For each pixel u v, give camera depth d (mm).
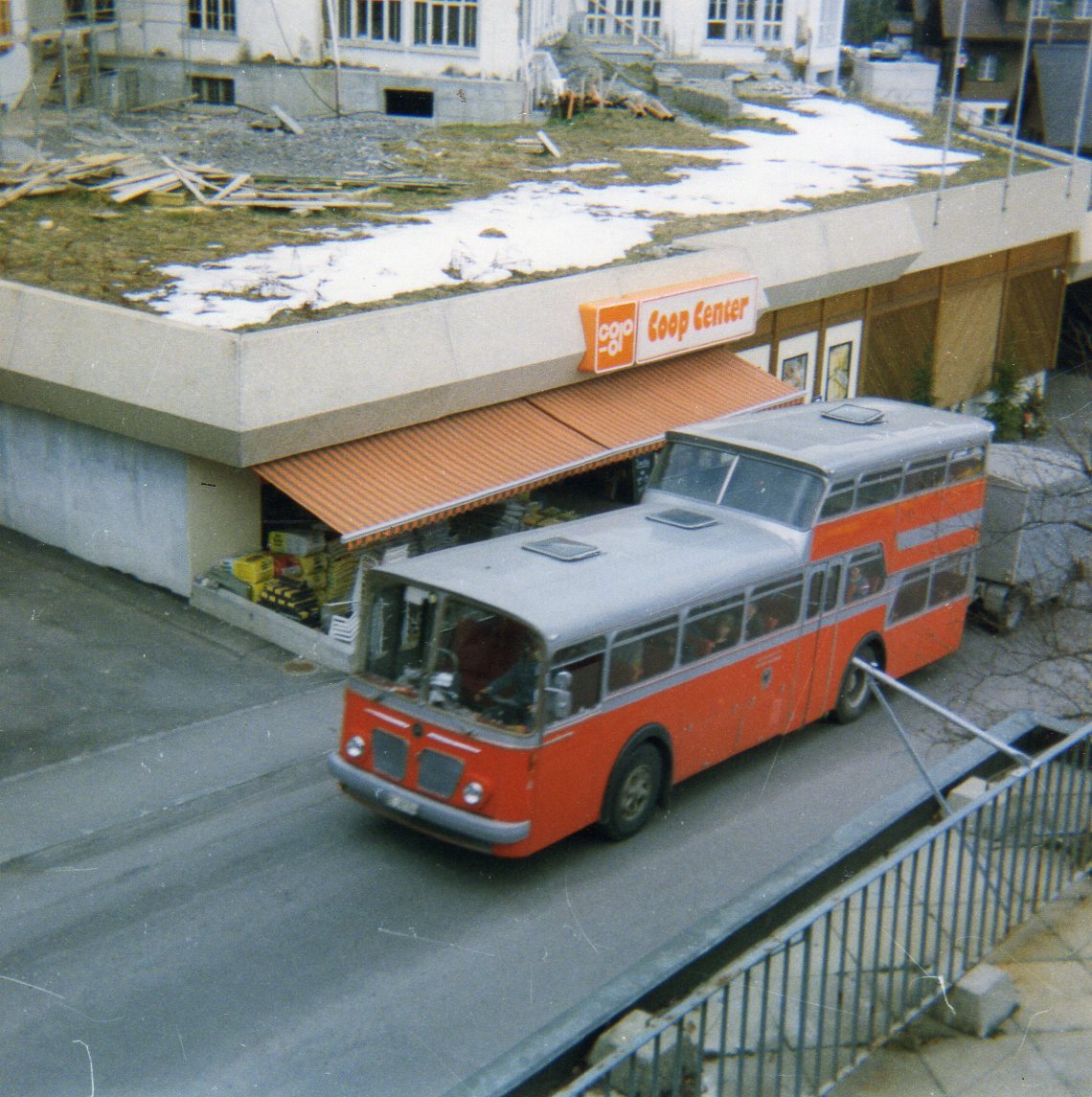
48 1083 8375
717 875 11773
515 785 10680
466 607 10859
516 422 18641
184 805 12445
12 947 9914
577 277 19391
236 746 13758
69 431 17609
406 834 12219
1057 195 33406
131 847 11594
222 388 15000
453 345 17438
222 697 14906
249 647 16312
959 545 16656
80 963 9750
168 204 23047
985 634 19266
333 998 9523
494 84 32156
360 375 16219
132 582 17594
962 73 63938
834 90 43344
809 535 13594
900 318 29531
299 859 11586
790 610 13633
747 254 22719
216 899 10820
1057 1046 8109
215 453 15547
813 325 26547
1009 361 31438
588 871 11695
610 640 11195
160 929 10289
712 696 12758
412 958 10125
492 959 10188
